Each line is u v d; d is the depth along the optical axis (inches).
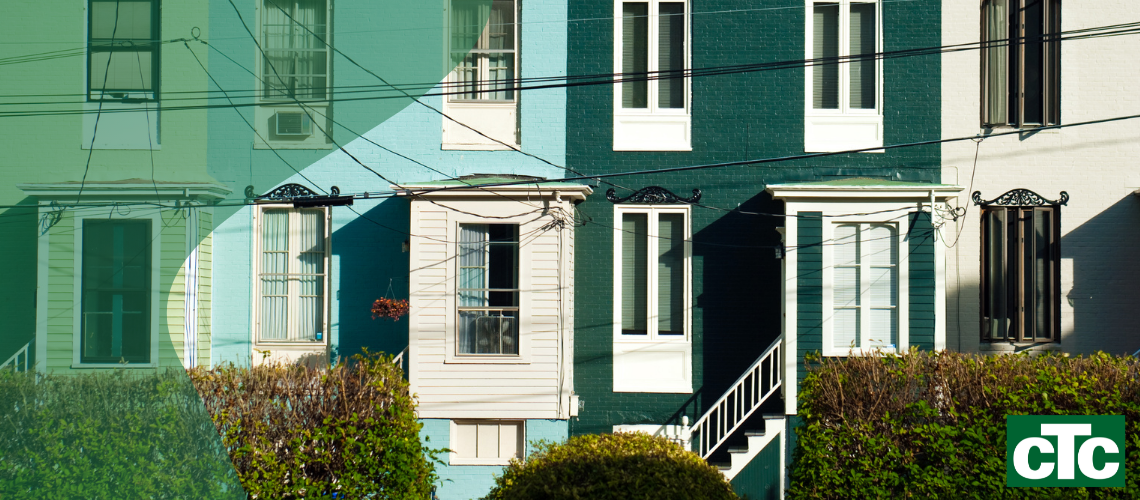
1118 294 600.1
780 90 604.1
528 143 605.6
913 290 558.6
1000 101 604.4
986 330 602.5
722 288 599.8
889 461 458.9
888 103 603.2
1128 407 439.2
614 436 447.2
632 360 599.2
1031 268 603.8
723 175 602.5
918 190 558.3
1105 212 602.9
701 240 601.0
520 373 565.0
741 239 600.1
